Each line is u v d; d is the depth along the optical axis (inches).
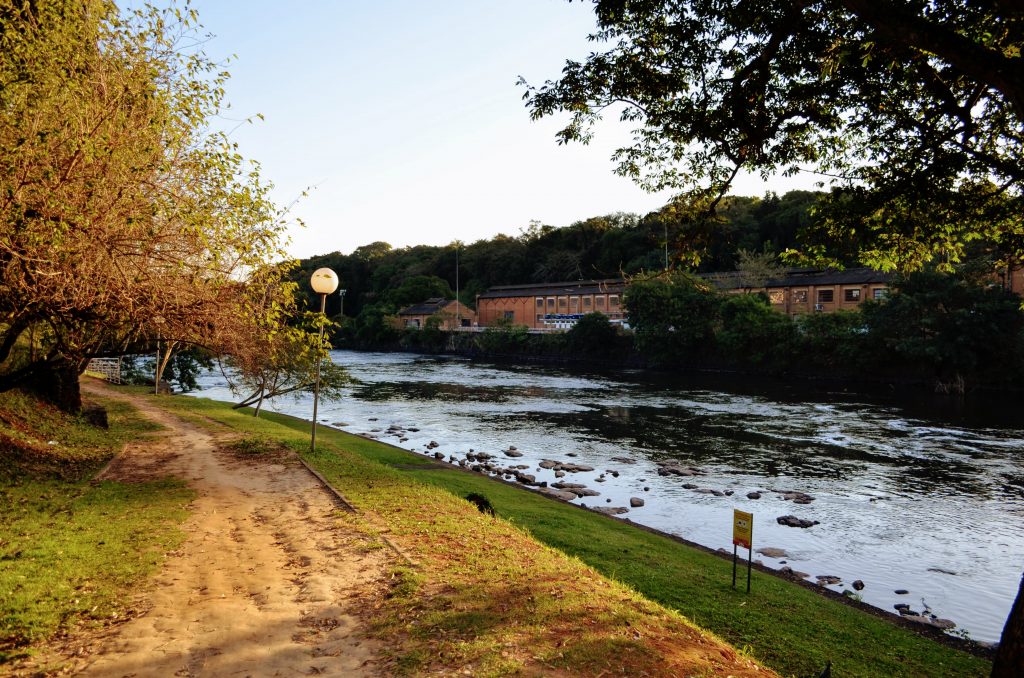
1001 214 405.7
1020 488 825.5
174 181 349.1
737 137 433.7
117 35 349.1
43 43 313.3
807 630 362.0
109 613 256.7
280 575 307.6
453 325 4050.2
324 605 271.3
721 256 3132.4
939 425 1261.1
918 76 364.8
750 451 1045.8
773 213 3238.2
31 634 233.1
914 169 406.3
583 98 445.1
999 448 1052.5
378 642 237.8
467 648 230.4
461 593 284.5
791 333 2145.7
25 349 719.7
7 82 307.9
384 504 441.1
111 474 526.9
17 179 295.9
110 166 314.0
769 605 398.9
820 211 463.8
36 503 405.4
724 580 445.7
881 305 1859.0
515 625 251.4
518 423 1336.1
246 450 650.2
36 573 286.7
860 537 649.0
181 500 444.8
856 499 780.0
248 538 365.1
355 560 326.0
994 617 478.3
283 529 382.6
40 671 210.8
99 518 386.3
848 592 511.2
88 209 314.3
